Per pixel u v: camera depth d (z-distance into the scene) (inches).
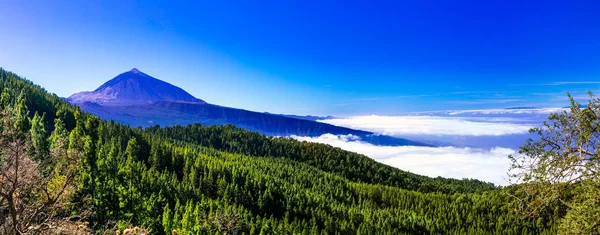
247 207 4808.1
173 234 1598.2
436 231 4675.2
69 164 968.9
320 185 6678.2
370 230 4357.8
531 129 555.5
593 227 482.0
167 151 5890.8
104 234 1151.0
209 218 3346.5
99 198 2940.5
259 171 6594.5
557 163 524.4
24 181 769.6
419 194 6545.3
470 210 5132.9
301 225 4252.0
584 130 509.7
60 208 889.5
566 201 523.5
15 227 736.3
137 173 4190.5
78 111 5679.1
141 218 3152.1
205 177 5049.2
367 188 6939.0
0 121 832.9
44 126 4232.3
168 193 3993.6
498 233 4015.8
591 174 493.7
